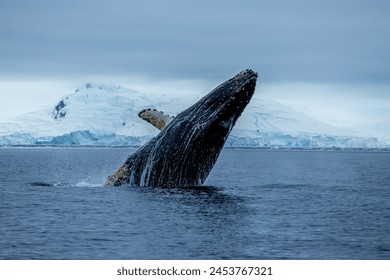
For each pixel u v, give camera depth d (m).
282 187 111.31
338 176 160.88
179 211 70.19
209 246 54.69
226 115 72.81
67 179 129.12
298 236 59.66
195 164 76.44
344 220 69.81
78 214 69.94
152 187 80.00
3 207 75.25
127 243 55.78
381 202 87.69
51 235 59.03
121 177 85.12
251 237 58.44
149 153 80.31
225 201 79.19
